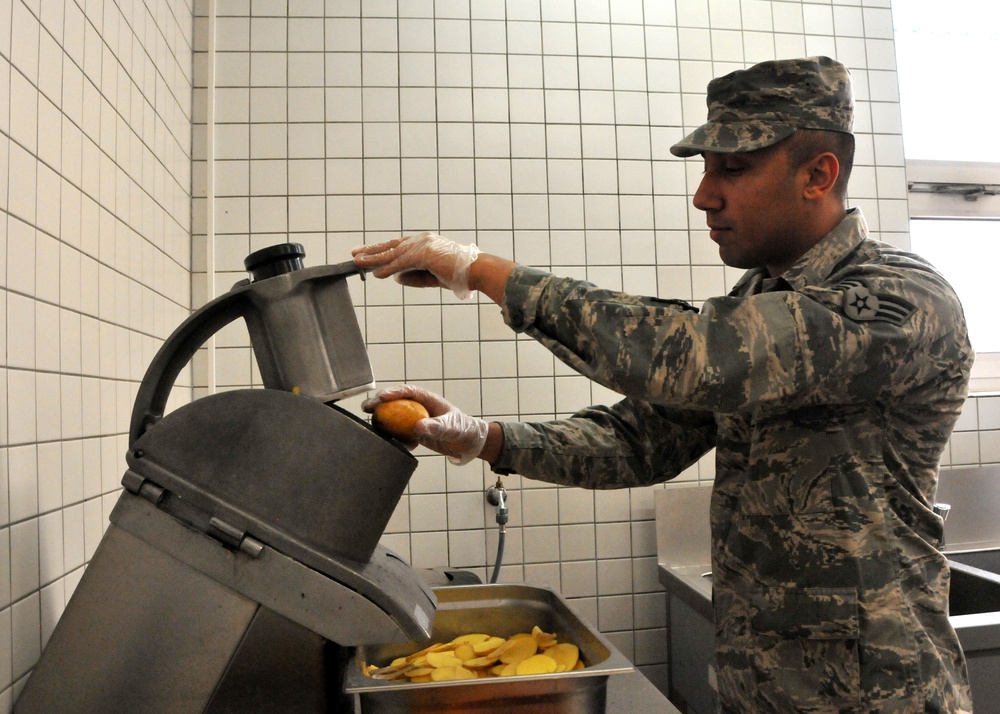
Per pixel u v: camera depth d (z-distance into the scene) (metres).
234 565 0.75
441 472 1.92
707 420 1.14
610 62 2.08
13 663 0.88
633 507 1.99
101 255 1.19
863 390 0.81
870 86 2.20
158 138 1.56
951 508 2.06
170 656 0.75
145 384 0.85
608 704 1.04
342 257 1.94
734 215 0.96
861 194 2.17
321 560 0.76
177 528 0.76
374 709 0.86
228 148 1.93
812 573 0.88
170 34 1.67
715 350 0.75
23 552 0.91
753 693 0.91
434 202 1.98
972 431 2.12
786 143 0.92
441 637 1.21
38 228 0.95
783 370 0.75
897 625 0.85
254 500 0.76
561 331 0.80
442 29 2.01
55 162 1.00
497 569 1.79
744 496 0.95
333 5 1.99
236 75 1.95
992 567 2.03
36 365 0.94
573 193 2.03
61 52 1.03
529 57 2.04
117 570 0.76
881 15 2.22
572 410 1.97
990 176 2.31
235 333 1.88
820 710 0.86
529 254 2.00
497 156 2.01
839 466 0.89
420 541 1.91
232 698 0.75
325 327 0.84
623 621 1.97
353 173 1.96
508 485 1.94
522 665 0.96
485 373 1.95
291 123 1.95
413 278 0.98
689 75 2.11
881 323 0.79
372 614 0.75
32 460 0.93
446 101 2.00
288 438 0.77
